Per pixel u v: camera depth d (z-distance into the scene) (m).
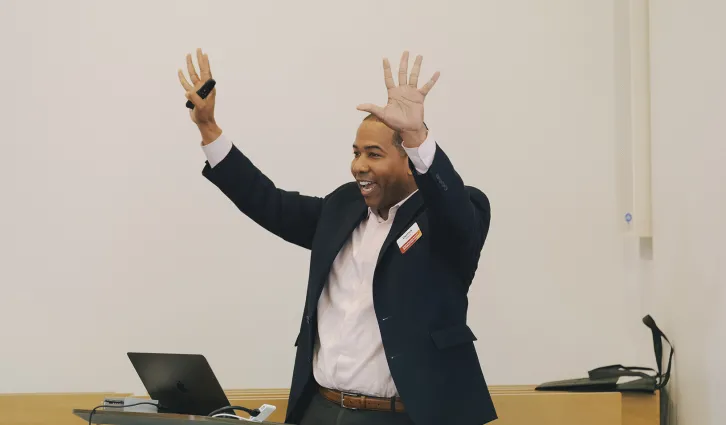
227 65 5.84
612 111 5.86
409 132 3.01
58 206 5.73
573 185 5.86
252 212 3.77
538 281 5.83
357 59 5.88
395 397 3.29
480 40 5.91
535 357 5.81
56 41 5.78
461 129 5.88
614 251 5.84
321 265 3.54
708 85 4.42
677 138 4.90
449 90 5.89
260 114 5.84
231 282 5.79
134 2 5.82
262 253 5.80
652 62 5.37
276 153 5.83
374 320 3.38
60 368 5.68
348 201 3.70
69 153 5.75
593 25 5.90
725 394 4.21
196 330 5.75
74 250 5.73
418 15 5.91
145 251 5.76
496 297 5.82
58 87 5.77
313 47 5.88
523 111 5.88
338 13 5.89
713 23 4.35
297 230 3.86
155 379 3.63
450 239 3.24
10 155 5.73
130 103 5.79
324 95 5.86
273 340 5.78
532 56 5.90
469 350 3.35
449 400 3.22
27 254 5.71
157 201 5.78
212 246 5.79
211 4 5.85
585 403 4.65
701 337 4.55
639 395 4.79
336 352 3.40
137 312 5.73
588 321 5.82
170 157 5.80
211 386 3.42
